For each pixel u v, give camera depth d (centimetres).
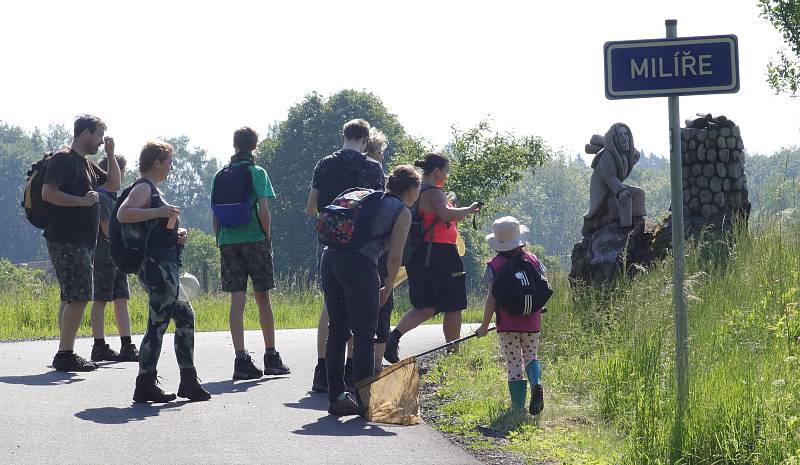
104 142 1533
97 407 1166
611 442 998
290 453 941
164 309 1202
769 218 1691
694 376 1005
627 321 1405
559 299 1661
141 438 996
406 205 1159
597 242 1773
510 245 1130
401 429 1073
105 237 1600
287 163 11325
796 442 884
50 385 1326
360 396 1122
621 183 1792
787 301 1394
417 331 2348
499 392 1249
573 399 1191
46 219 1471
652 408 986
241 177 1425
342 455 936
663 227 1748
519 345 1148
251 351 1797
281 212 11244
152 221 1191
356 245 1130
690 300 1380
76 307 1471
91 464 883
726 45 923
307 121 11456
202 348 1850
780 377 1048
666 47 926
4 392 1261
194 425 1069
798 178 1706
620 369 1159
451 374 1397
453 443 1005
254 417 1121
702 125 1864
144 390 1199
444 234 1393
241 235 1434
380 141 1368
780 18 4806
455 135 6525
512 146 6456
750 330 1286
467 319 2977
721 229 1798
